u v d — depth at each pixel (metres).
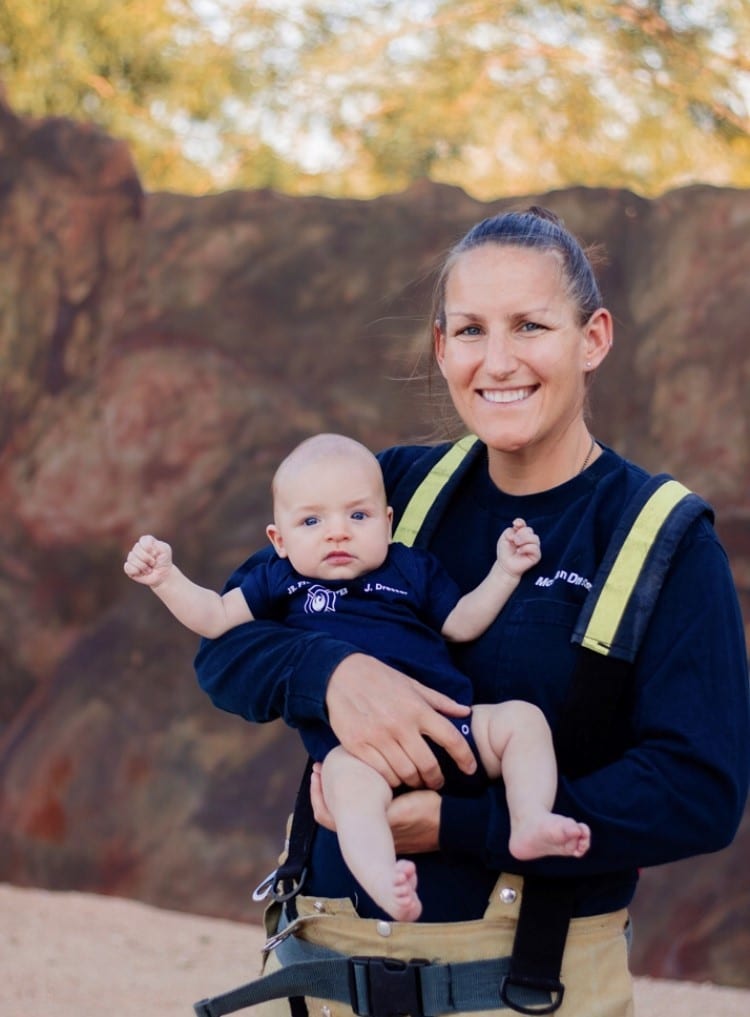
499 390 2.71
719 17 12.97
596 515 2.70
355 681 2.62
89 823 8.12
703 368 8.34
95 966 6.19
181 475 8.85
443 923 2.56
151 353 9.14
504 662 2.67
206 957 6.45
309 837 2.78
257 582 2.94
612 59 13.12
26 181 9.74
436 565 2.88
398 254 9.02
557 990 2.48
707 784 2.46
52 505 9.02
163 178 13.45
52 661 8.76
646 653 2.54
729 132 12.84
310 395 8.89
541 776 2.49
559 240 2.75
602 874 2.56
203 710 8.24
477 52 13.38
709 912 7.15
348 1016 2.62
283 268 9.15
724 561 2.61
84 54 13.30
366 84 13.48
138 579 2.88
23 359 9.52
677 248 8.56
